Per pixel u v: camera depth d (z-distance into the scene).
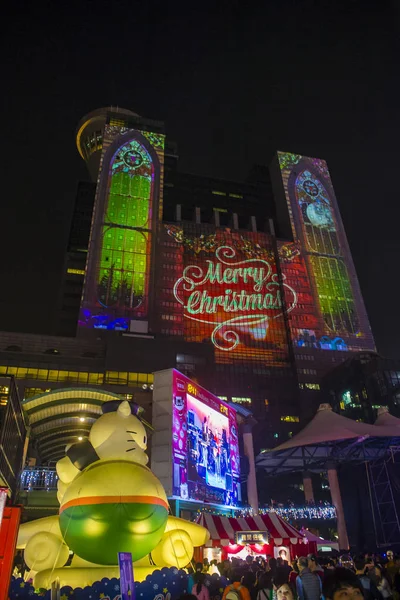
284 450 52.66
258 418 121.62
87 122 197.25
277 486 103.06
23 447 34.31
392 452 53.69
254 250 151.25
